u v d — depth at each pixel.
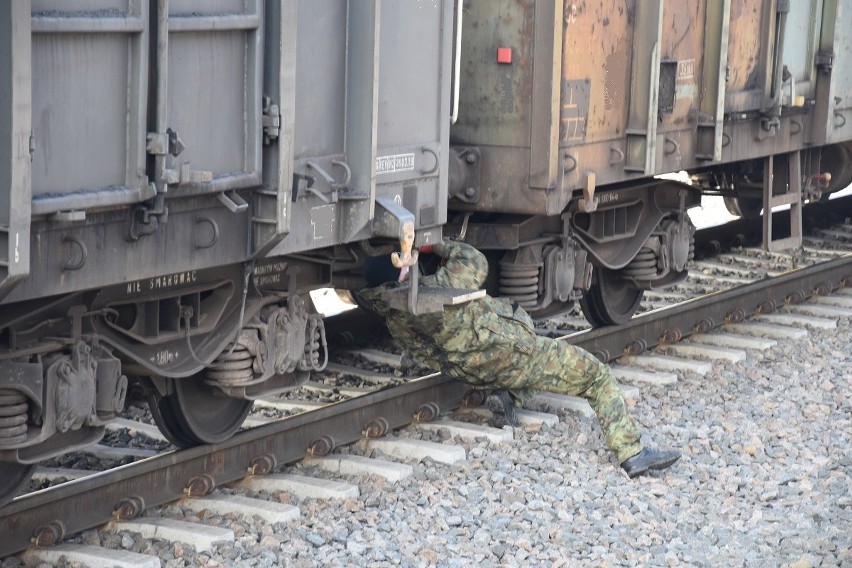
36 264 11.92
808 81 27.06
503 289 21.38
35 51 11.45
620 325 23.91
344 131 15.73
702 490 17.58
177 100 13.11
